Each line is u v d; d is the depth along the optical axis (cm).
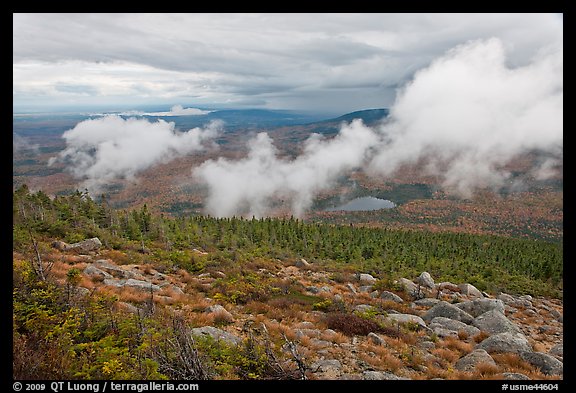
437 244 7225
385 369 1025
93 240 2527
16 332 703
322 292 2075
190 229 4891
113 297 1116
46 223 2772
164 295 1579
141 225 4197
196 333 1035
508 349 1276
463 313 1747
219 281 1941
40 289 965
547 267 4862
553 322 2152
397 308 1995
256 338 1152
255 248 4541
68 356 678
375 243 6456
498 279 4072
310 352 1067
